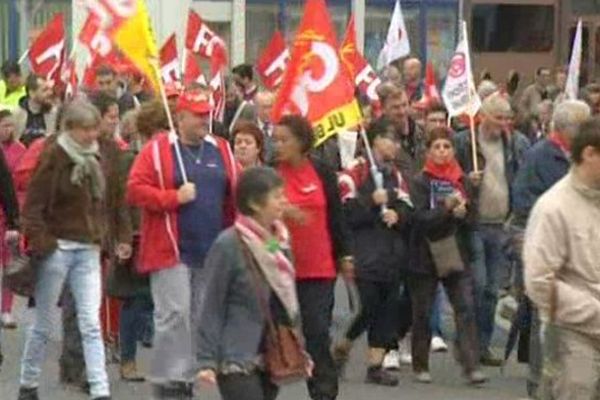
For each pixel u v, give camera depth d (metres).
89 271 12.95
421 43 36.50
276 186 9.74
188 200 12.91
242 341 9.64
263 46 35.53
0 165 13.67
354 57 17.61
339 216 12.92
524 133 20.09
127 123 14.68
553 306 9.45
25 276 12.90
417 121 17.30
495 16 37.38
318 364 12.77
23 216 12.75
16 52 33.75
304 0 35.56
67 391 14.10
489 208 15.18
